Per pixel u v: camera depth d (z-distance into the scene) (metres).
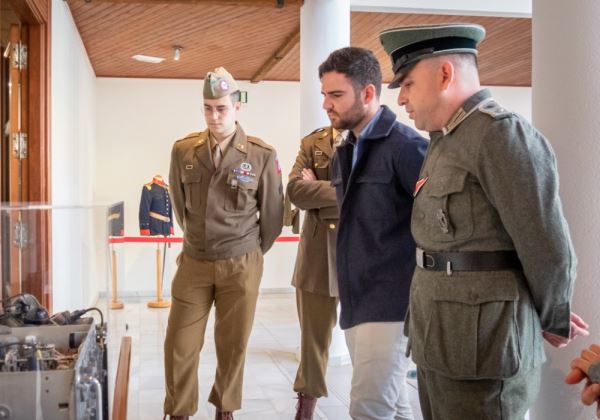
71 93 5.31
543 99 2.00
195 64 7.78
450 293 1.49
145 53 7.13
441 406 1.55
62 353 1.67
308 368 3.17
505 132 1.42
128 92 8.53
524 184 1.38
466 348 1.45
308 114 4.84
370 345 2.09
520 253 1.41
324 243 3.05
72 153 5.39
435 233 1.55
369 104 2.16
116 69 8.07
